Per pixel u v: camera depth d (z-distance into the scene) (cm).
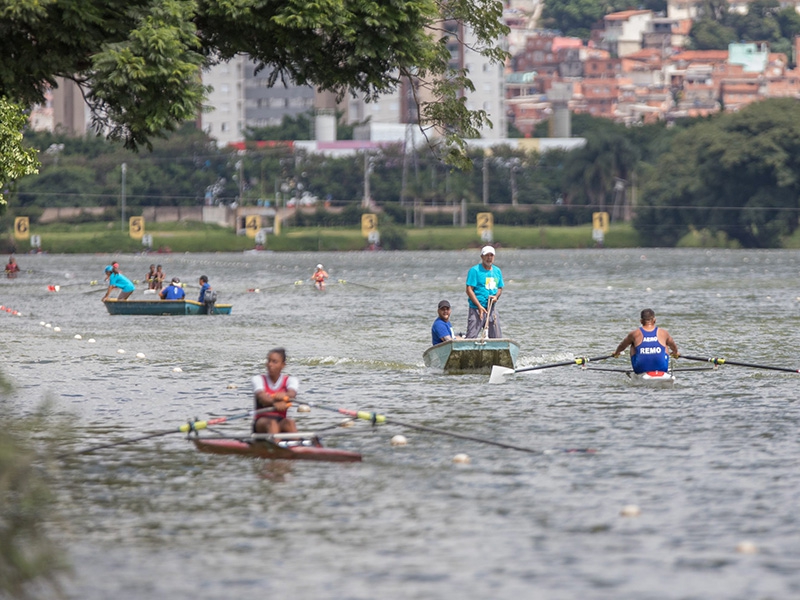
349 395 7988
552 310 16888
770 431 6394
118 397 7981
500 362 9181
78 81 8119
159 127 7519
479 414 7088
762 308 17112
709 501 4781
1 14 7106
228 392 8256
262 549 4156
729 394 7862
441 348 9175
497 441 6138
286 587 3750
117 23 7531
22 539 4278
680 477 5222
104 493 4994
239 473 5372
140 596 3675
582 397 7781
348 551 4125
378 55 8306
